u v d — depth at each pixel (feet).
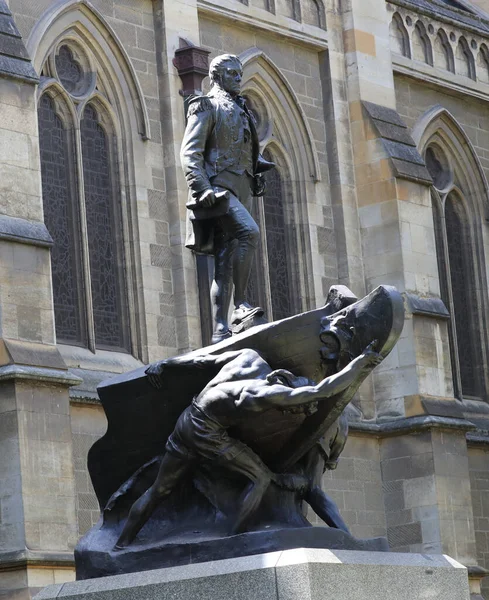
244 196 61.05
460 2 190.49
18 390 113.50
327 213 157.79
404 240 156.15
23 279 116.78
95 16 136.36
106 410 57.26
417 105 171.73
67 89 135.33
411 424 150.30
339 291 55.57
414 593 53.31
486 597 162.09
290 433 54.90
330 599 50.47
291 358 55.21
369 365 53.31
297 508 56.13
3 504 113.09
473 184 176.96
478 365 173.99
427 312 154.61
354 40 161.17
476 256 175.83
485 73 180.24
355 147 159.63
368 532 149.18
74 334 131.85
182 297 137.49
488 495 164.55
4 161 118.11
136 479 57.11
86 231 134.10
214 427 53.83
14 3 130.31
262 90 154.20
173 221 139.13
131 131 138.41
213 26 149.48
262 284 151.43
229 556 53.06
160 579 52.54
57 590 54.60
